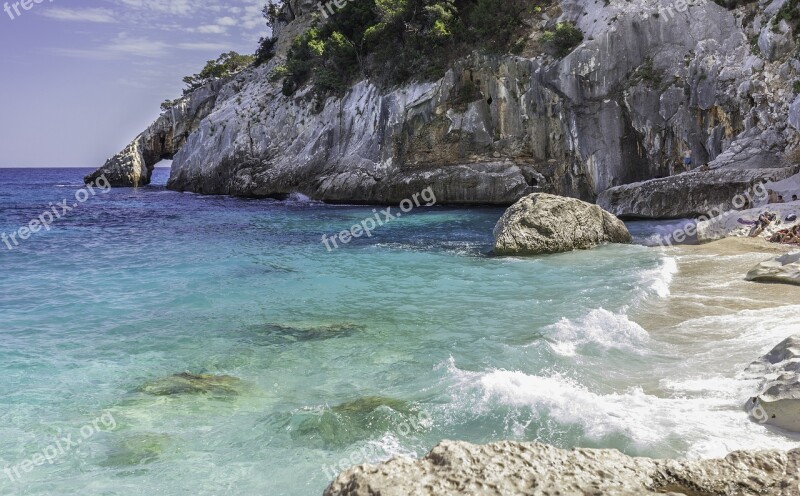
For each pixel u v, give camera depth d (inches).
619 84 1615.4
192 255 917.2
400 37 2111.2
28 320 523.8
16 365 404.2
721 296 544.4
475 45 1913.1
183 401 342.0
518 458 196.2
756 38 1480.1
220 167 2564.0
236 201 2207.2
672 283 618.5
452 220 1441.9
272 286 673.6
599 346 408.8
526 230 882.8
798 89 1262.3
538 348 400.2
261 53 3201.3
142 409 331.3
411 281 693.9
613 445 260.2
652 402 307.9
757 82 1375.5
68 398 347.9
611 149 1620.3
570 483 183.5
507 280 682.2
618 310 501.0
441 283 677.3
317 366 401.1
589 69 1620.3
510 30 1856.5
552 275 700.7
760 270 612.1
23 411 328.5
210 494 243.0
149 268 794.8
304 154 2255.2
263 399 344.5
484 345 431.5
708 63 1499.8
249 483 251.0
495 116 1844.2
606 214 946.1
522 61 1777.8
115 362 414.0
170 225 1385.3
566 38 1716.3
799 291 546.6
